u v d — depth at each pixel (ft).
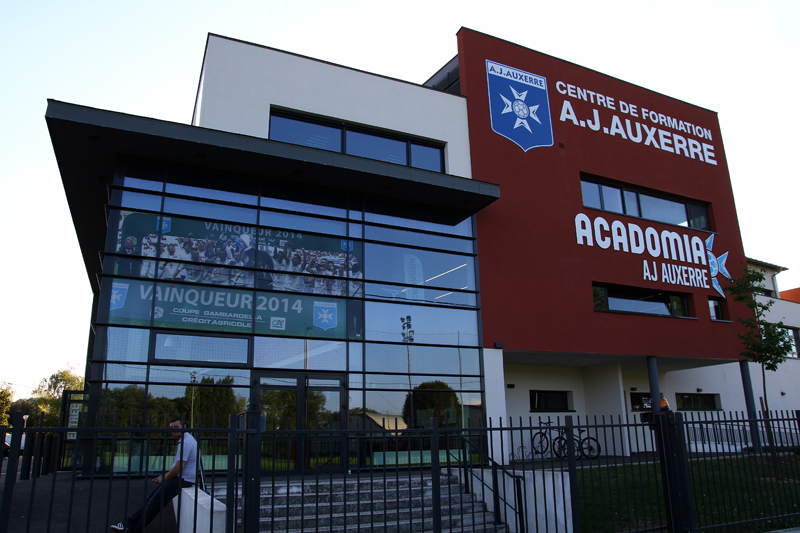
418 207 47.67
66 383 196.13
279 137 44.98
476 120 53.52
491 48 56.59
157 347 35.86
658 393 55.72
